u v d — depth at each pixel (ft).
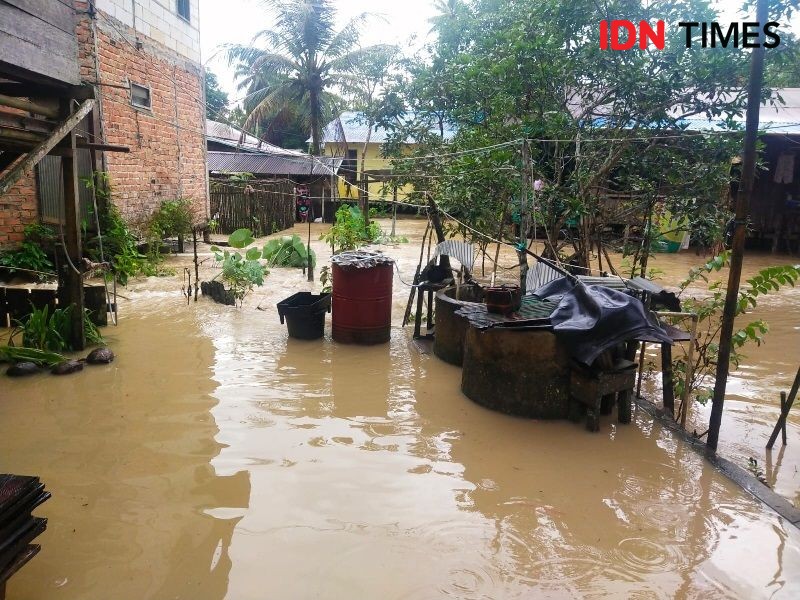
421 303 23.90
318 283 34.09
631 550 10.55
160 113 40.29
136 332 23.58
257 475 12.81
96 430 14.85
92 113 31.55
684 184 25.31
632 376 15.79
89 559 9.96
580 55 25.14
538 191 26.32
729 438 16.26
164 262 39.65
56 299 22.94
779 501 12.23
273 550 10.27
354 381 18.85
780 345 24.66
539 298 18.93
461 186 25.82
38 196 29.86
